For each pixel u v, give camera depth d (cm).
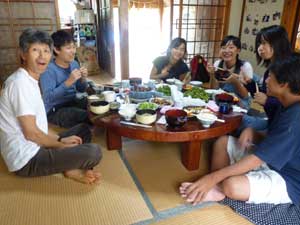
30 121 149
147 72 521
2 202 151
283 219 138
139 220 141
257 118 208
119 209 149
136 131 164
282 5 350
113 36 505
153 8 709
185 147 187
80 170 171
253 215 142
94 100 201
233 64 265
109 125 171
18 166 163
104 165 192
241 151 174
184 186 162
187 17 473
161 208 150
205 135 164
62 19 607
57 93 228
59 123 244
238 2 436
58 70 238
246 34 427
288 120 129
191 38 486
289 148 130
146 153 211
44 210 146
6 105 151
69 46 230
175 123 162
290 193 141
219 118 178
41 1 414
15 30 413
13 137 158
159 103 198
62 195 158
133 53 643
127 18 441
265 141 136
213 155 187
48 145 163
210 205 154
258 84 249
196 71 292
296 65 124
